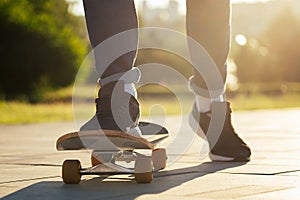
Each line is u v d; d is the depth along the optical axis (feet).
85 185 8.65
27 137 20.85
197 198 7.51
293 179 9.11
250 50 134.41
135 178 8.66
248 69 134.31
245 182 8.80
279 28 138.62
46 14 93.15
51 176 9.85
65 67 88.12
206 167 10.57
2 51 84.28
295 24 138.82
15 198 7.73
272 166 10.68
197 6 11.02
